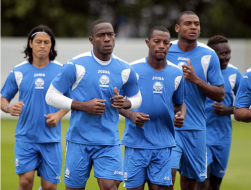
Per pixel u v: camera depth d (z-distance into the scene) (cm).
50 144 2467
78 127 2142
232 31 8988
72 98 2159
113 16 9394
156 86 2319
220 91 2516
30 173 2439
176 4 9138
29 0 8444
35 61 2494
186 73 2447
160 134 2328
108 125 2153
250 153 4278
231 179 3381
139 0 9138
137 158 2314
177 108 2420
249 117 2145
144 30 9406
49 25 8856
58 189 3167
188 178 2623
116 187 2133
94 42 2130
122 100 2102
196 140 2550
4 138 4819
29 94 2462
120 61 2206
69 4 9200
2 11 8600
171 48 2620
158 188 2292
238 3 8888
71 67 2128
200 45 2584
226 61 2816
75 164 2153
